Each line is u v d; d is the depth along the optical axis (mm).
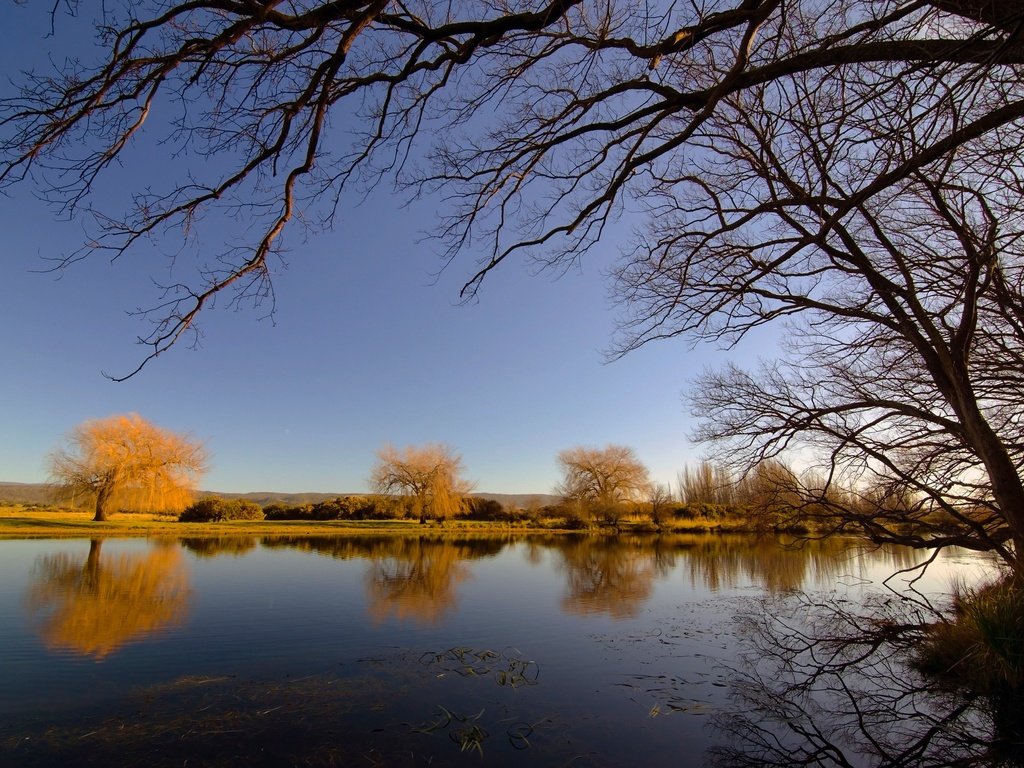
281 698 6984
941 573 19609
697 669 8656
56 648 8906
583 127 4863
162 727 6098
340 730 6129
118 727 6078
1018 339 8812
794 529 10883
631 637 10547
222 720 6305
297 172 4020
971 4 3266
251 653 8906
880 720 6781
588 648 9719
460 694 7297
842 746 6125
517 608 13203
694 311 8406
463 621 11688
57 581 14734
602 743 6031
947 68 3100
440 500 47781
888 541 9664
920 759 5820
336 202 4746
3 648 8852
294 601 13289
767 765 5637
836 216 4473
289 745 5754
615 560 24781
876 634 10328
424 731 6156
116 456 34750
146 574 16438
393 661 8617
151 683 7441
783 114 4695
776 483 10492
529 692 7445
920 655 9195
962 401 7457
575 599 14586
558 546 32281
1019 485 7000
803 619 12398
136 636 9766
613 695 7430
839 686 7980
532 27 3875
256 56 3834
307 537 33031
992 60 2840
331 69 3617
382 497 50031
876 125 3990
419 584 16562
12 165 3320
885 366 9898
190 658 8562
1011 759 5805
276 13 3312
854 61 3762
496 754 5688
